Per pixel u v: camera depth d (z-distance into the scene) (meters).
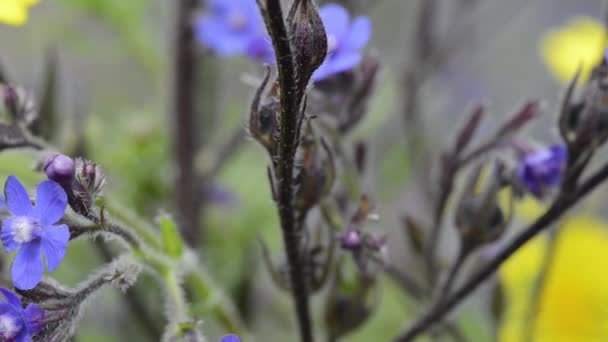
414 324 0.30
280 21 0.25
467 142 0.31
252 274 0.36
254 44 0.33
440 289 0.31
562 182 0.28
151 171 0.37
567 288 0.37
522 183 0.30
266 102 0.27
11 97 0.29
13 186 0.26
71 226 0.27
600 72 0.28
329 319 0.30
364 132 0.37
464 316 0.36
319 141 0.28
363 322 0.30
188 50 0.35
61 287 0.27
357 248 0.29
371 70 0.30
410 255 0.36
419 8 0.40
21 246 0.26
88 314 0.37
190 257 0.30
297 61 0.25
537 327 0.37
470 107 0.38
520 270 0.37
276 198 0.27
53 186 0.26
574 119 0.29
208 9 0.34
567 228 0.35
